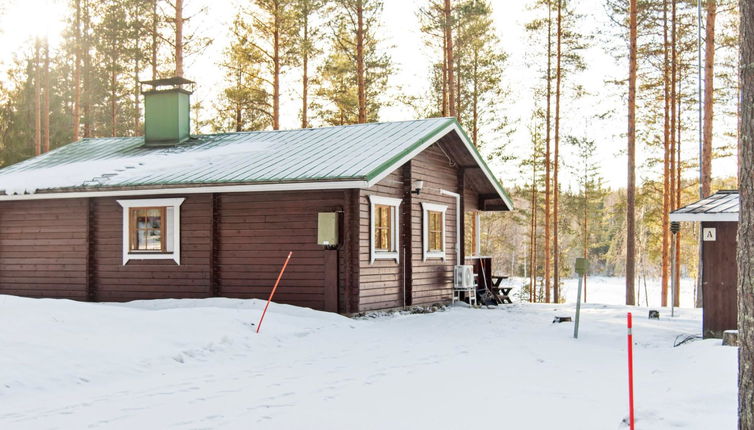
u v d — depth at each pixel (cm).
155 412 691
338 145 1703
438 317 1568
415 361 1008
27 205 1795
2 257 1819
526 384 834
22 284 1795
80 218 1738
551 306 2017
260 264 1577
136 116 3553
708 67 2245
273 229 1568
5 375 807
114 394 778
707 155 2234
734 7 2344
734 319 1176
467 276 1964
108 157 1969
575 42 2948
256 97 2897
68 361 890
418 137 1669
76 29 3112
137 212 1698
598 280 6375
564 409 700
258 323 1233
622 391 787
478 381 855
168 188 1567
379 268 1611
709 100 2242
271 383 841
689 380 778
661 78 2653
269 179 1469
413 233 1755
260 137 1933
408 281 1725
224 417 670
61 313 1112
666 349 1127
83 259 1730
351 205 1504
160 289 1661
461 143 1908
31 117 3509
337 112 3322
